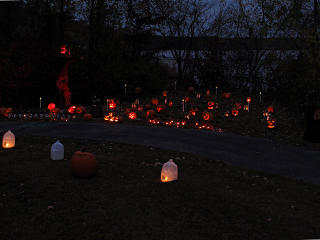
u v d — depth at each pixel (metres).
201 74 24.81
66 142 9.83
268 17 19.30
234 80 23.91
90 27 22.98
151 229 4.38
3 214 4.65
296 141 11.77
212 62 24.20
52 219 4.56
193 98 21.20
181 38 25.72
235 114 16.19
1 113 14.98
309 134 11.81
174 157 8.67
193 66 25.09
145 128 12.77
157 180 6.50
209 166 8.06
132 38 24.47
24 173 6.34
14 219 4.52
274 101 19.88
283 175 7.79
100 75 21.39
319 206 5.78
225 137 11.79
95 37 22.95
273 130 13.41
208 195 5.77
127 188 5.89
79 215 4.71
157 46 25.83
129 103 20.78
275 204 5.69
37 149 8.63
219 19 24.73
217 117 15.92
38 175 6.29
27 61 19.16
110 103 17.88
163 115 16.52
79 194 5.49
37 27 22.78
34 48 19.88
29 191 5.51
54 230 4.26
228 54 23.81
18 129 11.68
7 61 18.45
